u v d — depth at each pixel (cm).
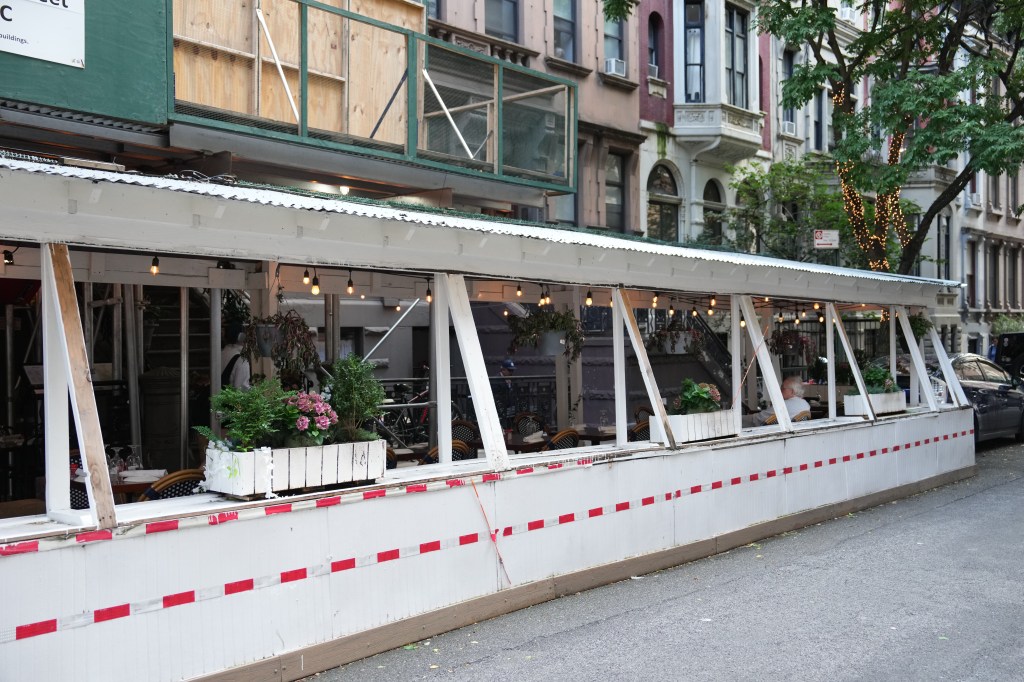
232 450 604
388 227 699
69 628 489
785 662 636
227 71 1090
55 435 531
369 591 641
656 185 2323
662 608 766
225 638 557
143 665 519
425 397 1511
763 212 2375
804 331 1917
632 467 875
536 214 1911
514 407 1659
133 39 977
